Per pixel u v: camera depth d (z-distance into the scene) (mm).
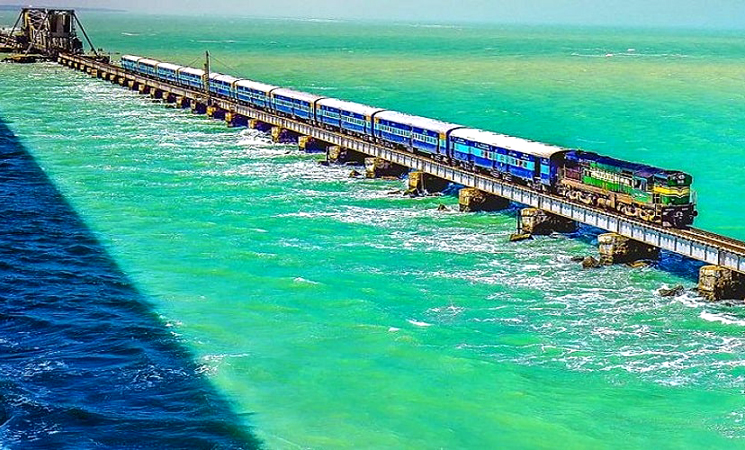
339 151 109125
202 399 47219
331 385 49062
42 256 70625
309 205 88000
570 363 52094
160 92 172625
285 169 105812
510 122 151125
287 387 48812
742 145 127625
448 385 49125
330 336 55250
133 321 57406
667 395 48406
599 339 55344
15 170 102188
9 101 161500
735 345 54438
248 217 82938
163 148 118062
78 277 65812
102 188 94062
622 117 156375
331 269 67750
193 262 69250
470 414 46281
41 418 45062
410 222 81812
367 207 87500
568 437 44281
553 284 64938
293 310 59344
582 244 74312
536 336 55688
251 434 44156
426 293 62938
